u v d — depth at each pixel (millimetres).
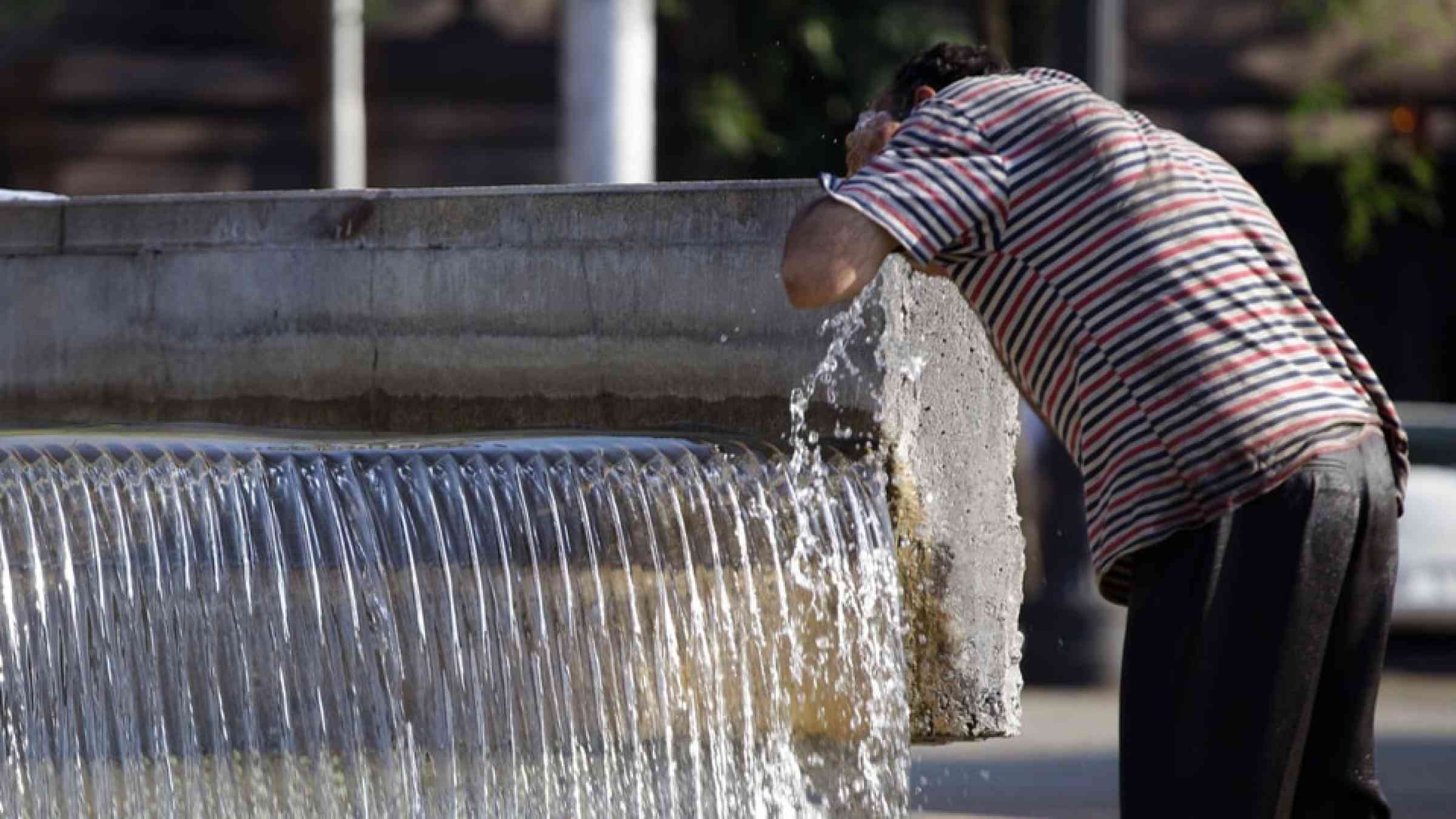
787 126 55844
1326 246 67000
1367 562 13258
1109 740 33344
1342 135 62375
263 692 15664
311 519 15969
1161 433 13000
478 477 16438
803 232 13344
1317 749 13625
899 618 16938
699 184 17766
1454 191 66250
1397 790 29422
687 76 56312
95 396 21688
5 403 22344
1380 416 13727
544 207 18641
